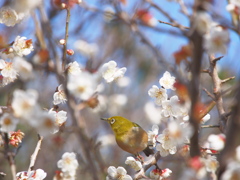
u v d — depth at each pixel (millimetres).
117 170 9211
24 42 8875
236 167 5266
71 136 14227
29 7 5680
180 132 5789
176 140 5871
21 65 6699
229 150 5473
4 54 8828
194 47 5051
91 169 5078
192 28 5184
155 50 5480
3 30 12570
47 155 14453
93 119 18031
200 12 5301
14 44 8812
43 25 5594
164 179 9648
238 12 6211
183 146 8391
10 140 8781
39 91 15031
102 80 9719
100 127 17812
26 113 6156
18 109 6152
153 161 9750
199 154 5898
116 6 5906
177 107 8938
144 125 18391
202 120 9727
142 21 5695
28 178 8562
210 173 7117
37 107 6215
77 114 5250
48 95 15047
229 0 6539
